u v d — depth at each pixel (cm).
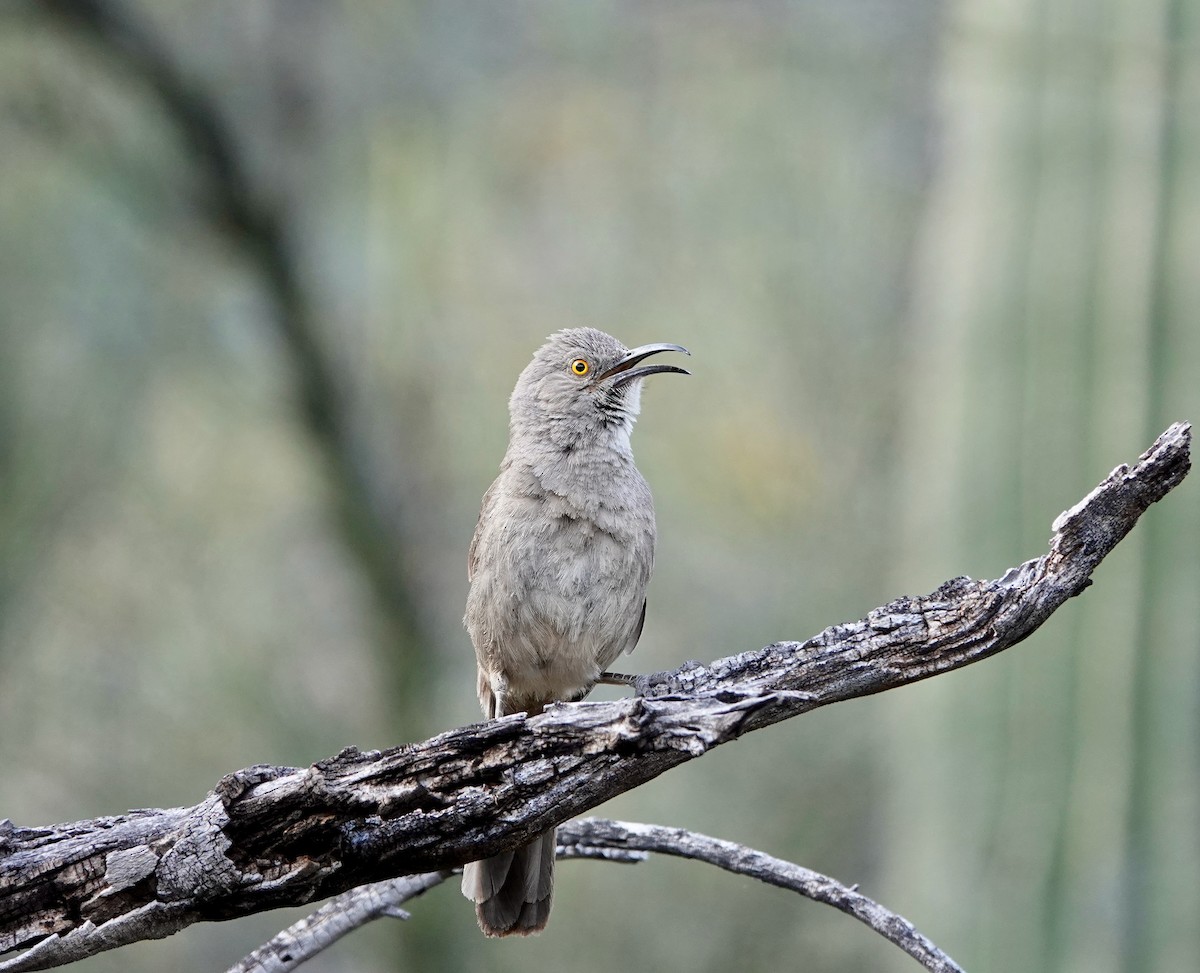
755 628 1477
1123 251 962
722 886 1454
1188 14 962
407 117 1407
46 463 1314
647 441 1495
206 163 1320
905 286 1500
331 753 1353
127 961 1404
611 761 582
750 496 1470
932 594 618
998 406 987
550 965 1409
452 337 1431
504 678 874
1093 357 962
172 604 1352
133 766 1317
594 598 839
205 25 1412
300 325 1355
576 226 1516
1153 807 906
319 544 1454
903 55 1459
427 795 587
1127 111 972
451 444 1440
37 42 1329
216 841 583
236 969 692
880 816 1407
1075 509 598
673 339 1502
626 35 1469
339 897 713
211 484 1399
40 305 1334
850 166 1521
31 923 596
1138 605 917
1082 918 912
